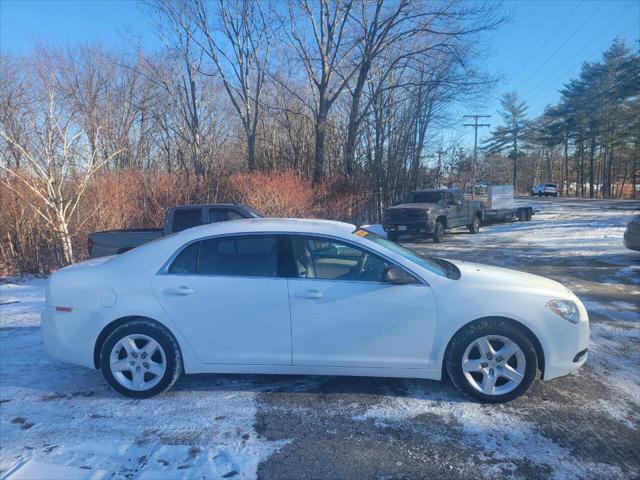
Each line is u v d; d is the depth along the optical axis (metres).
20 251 10.70
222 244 4.14
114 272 4.14
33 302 7.86
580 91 56.62
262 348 3.99
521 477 2.94
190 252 4.14
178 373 4.06
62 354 4.11
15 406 3.93
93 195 11.80
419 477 2.96
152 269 4.10
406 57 21.94
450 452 3.22
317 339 3.95
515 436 3.41
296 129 25.22
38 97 16.80
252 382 4.37
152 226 13.73
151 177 14.94
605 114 54.31
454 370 3.89
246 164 24.12
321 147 22.06
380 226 21.02
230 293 3.98
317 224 4.35
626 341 5.51
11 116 11.70
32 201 10.65
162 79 23.80
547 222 22.89
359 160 23.94
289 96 25.11
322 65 21.70
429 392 4.13
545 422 3.60
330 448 3.28
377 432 3.48
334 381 4.38
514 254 12.93
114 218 11.89
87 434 3.47
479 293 3.89
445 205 17.16
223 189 16.70
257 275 4.04
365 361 3.95
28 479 2.91
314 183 20.73
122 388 4.03
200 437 3.42
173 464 3.09
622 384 4.28
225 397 4.07
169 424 3.61
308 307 3.94
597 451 3.21
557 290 4.12
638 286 8.55
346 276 4.03
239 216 9.62
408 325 3.90
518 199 53.94
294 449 3.27
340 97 26.11
